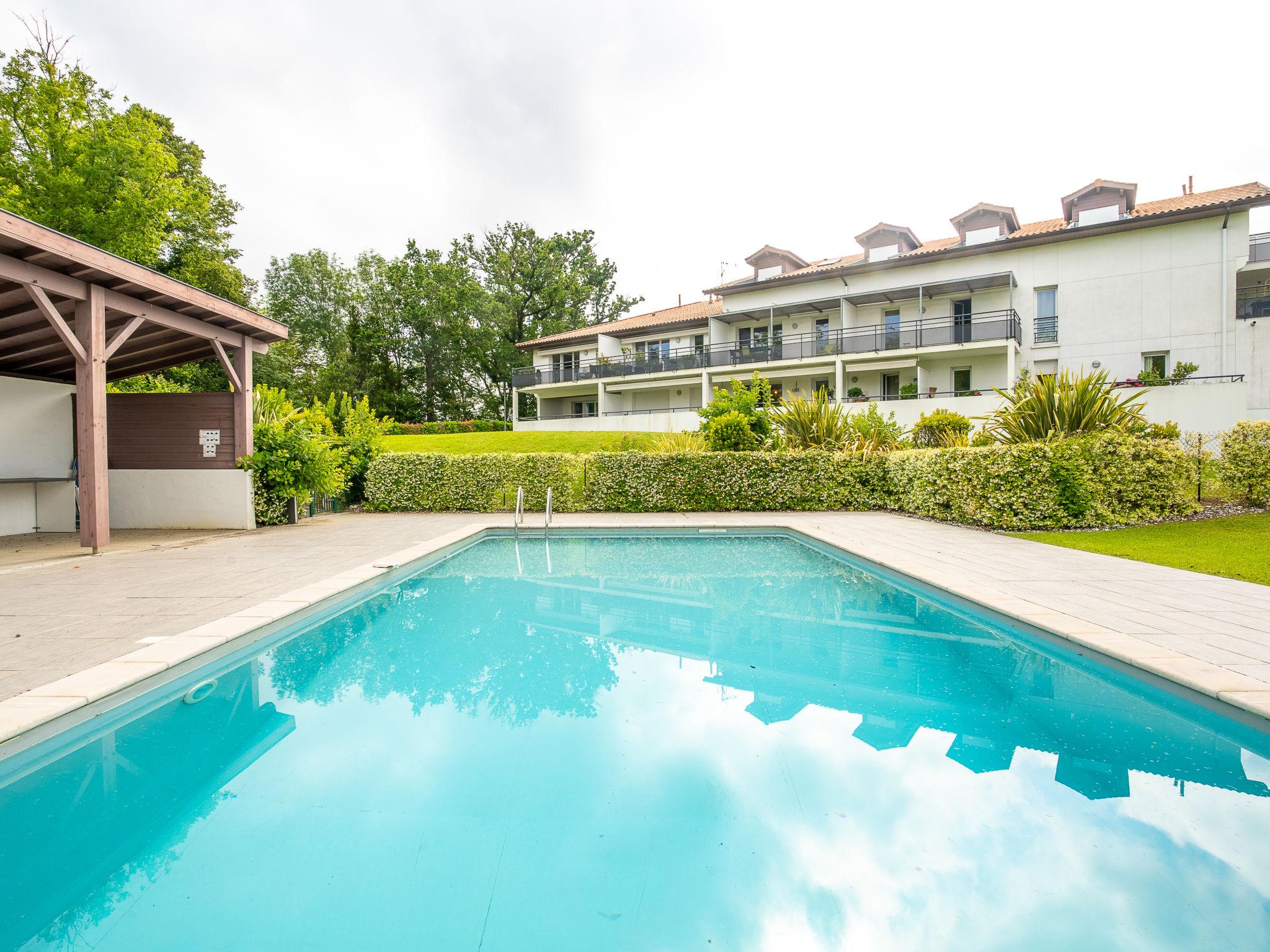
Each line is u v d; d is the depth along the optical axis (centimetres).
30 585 547
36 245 595
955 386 2148
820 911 169
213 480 1002
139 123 2089
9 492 953
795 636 446
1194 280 1758
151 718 304
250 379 1015
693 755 263
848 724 294
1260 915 166
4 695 286
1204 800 225
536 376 3089
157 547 793
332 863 193
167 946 160
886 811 219
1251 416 1672
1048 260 1953
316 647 422
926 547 748
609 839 203
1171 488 866
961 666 378
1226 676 305
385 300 3991
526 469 1299
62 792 235
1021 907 169
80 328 711
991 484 909
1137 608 445
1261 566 588
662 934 161
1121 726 291
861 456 1243
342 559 695
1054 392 954
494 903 173
